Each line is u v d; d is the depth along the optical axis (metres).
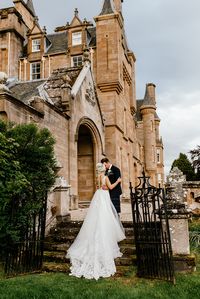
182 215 6.23
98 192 6.80
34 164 7.09
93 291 4.88
